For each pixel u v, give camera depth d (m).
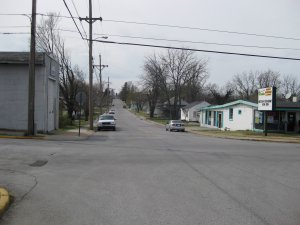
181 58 82.62
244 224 6.48
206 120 58.00
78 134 29.70
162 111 106.00
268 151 19.22
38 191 8.83
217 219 6.76
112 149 18.06
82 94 29.05
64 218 6.75
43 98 27.05
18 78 26.67
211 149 19.52
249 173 12.05
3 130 25.78
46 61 27.38
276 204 8.00
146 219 6.71
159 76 83.88
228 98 89.94
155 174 11.39
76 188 9.23
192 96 108.94
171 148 19.47
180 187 9.55
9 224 6.39
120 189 9.18
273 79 110.31
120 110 171.62
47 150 16.28
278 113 38.19
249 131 37.84
